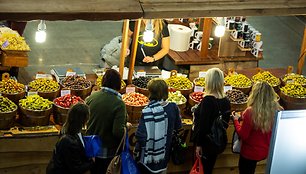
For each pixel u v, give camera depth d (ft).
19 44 25.40
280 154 15.78
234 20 27.20
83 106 16.37
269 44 39.50
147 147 18.42
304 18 45.27
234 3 20.93
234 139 20.53
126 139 18.22
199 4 20.25
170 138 18.94
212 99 19.34
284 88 24.22
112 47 26.89
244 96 22.59
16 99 20.57
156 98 18.39
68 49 35.22
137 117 20.97
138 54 25.57
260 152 19.80
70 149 16.11
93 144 16.65
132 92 21.97
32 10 17.58
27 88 21.36
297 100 23.75
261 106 19.11
